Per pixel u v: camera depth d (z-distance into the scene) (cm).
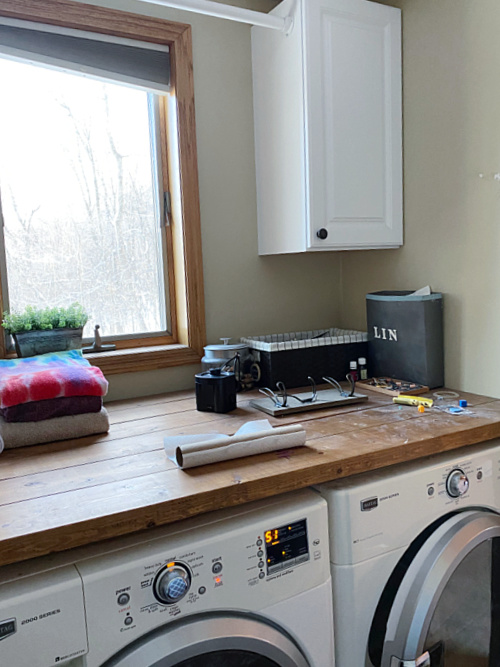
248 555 106
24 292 177
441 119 174
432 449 131
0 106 169
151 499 101
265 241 201
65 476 114
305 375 190
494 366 166
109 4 171
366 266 212
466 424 141
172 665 95
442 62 172
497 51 156
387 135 186
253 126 200
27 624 86
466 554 126
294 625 112
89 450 131
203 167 192
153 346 196
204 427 146
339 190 178
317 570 115
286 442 124
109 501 100
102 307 190
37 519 94
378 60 181
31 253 177
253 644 104
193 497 103
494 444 146
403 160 190
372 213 185
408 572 125
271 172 193
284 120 182
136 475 113
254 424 134
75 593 90
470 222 168
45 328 165
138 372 185
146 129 194
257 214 204
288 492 121
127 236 193
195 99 188
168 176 197
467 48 164
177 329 203
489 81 158
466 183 168
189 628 98
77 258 185
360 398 166
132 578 94
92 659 91
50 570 92
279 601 110
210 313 198
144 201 195
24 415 134
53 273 181
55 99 177
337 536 120
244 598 106
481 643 135
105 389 142
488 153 161
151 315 199
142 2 177
